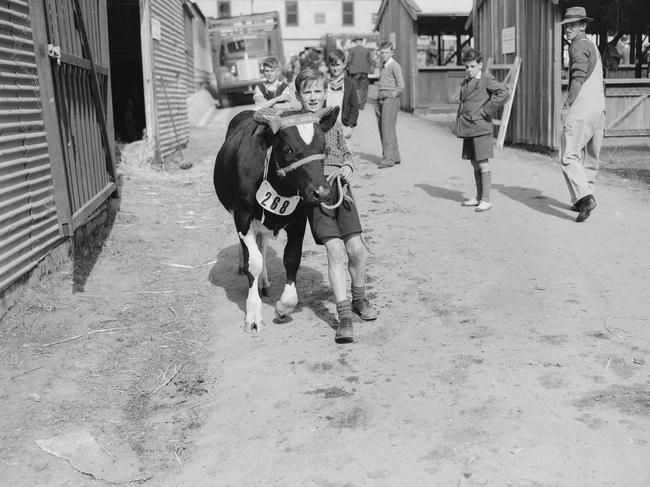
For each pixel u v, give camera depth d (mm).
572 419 3936
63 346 5430
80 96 6965
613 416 3939
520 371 4559
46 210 6457
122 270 7273
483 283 6309
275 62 7387
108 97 8555
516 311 5613
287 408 4391
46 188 6523
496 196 9625
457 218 8562
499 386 4383
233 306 6289
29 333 5516
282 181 4984
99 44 8227
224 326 5871
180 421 4445
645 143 14273
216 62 28969
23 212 5922
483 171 8711
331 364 4910
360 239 5461
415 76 21609
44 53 5324
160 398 4766
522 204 9078
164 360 5328
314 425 4145
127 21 15602
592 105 7867
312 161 4703
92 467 3955
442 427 3969
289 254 5570
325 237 5234
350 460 3754
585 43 7867
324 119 4934
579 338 5023
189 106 22688
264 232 5582
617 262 6648
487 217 8516
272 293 6516
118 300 6488
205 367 5199
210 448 4094
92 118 7543
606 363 4598
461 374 4574
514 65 14344
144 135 13656
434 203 9375
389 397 4367
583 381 4371
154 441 4207
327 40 39188
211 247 8195
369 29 46375
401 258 7164
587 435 3770
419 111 22031
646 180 10469
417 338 5230
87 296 6438
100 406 4625
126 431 4336
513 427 3902
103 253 7676
